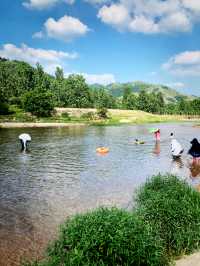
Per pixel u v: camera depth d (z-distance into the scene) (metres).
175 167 29.58
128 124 103.56
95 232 9.52
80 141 51.69
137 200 14.84
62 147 43.84
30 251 12.42
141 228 10.06
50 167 29.41
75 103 154.88
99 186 22.27
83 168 29.02
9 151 39.59
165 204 12.32
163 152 39.56
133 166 30.06
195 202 13.14
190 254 11.27
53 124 96.12
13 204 18.25
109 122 109.44
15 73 168.88
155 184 15.08
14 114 107.38
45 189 21.53
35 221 15.53
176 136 60.66
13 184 22.95
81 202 18.58
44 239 13.48
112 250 9.21
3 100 118.88
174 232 11.68
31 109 111.88
